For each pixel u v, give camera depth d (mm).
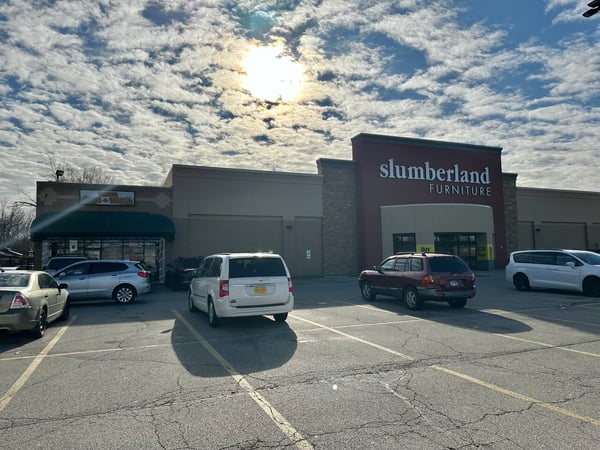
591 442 3910
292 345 8070
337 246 30297
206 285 10852
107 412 4781
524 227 39125
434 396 5184
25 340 8828
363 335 8930
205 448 3885
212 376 6137
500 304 13602
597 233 42906
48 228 22203
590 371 6168
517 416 4535
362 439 4031
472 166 35094
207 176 26609
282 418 4562
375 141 31484
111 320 11359
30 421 4539
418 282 12273
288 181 28938
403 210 30062
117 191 24781
